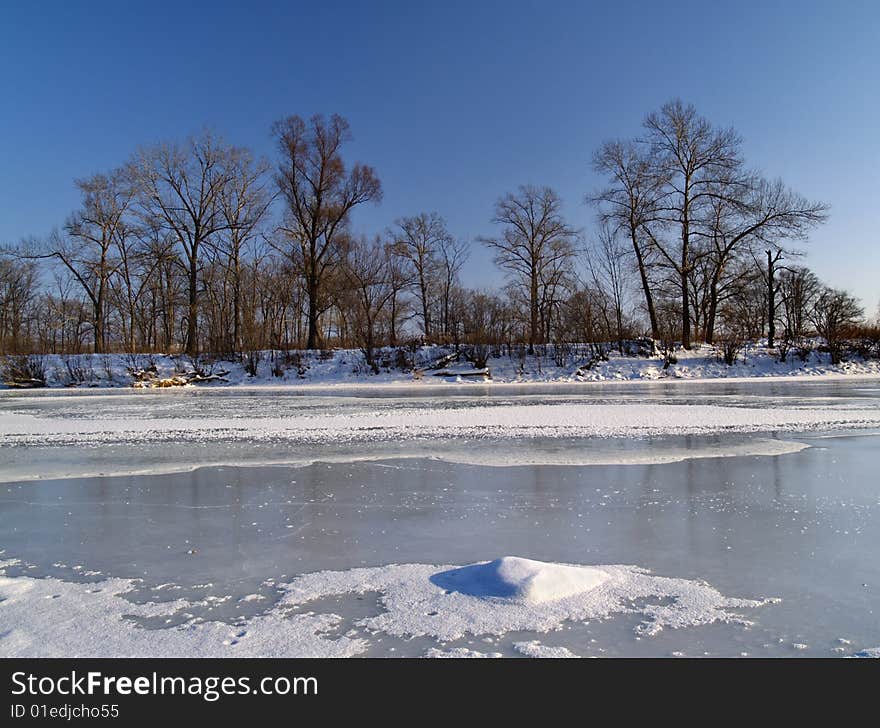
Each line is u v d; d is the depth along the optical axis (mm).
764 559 5508
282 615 4500
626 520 6762
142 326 52156
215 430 14102
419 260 53750
